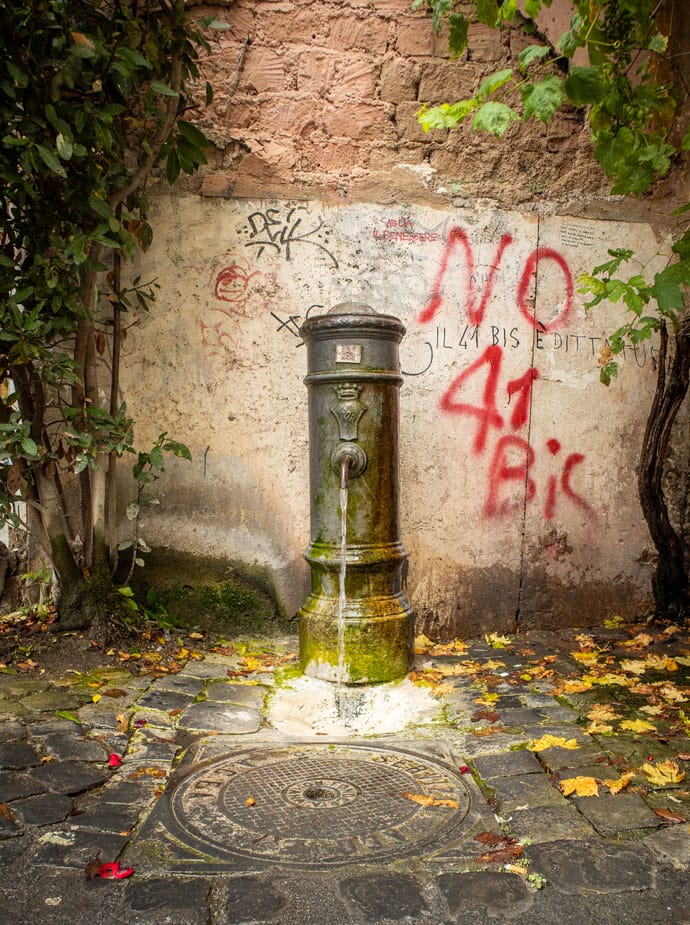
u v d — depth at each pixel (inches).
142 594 172.9
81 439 148.9
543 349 184.7
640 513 191.6
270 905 79.6
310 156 173.9
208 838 93.0
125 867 86.0
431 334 178.9
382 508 150.6
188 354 171.5
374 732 127.2
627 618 192.4
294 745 121.1
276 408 173.9
